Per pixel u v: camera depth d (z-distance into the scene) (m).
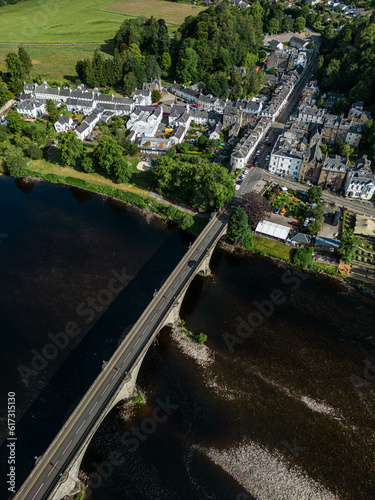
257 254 170.25
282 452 107.44
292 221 183.50
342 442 109.75
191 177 185.50
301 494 99.56
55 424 111.25
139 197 199.38
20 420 112.19
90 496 98.19
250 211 172.12
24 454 105.19
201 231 172.88
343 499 98.75
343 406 118.12
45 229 181.12
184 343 134.25
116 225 183.62
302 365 128.75
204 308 147.12
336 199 196.62
